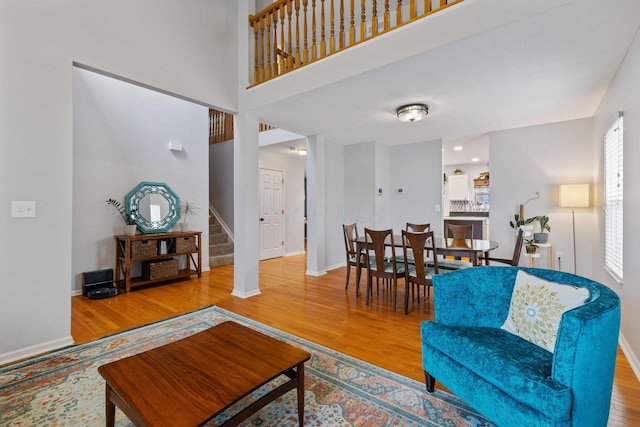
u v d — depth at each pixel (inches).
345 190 222.8
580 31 79.0
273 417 63.7
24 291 88.4
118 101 167.8
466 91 118.5
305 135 194.1
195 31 130.4
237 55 146.9
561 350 47.3
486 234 251.6
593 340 46.4
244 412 50.7
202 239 204.5
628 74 87.2
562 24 76.0
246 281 146.6
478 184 315.9
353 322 115.1
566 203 146.4
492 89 116.4
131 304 135.3
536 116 149.3
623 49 87.0
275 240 261.7
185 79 126.8
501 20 77.4
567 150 156.5
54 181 93.2
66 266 95.7
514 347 59.7
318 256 193.8
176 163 191.5
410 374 80.0
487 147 226.2
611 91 108.5
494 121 157.9
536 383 47.8
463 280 73.6
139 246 159.6
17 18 86.8
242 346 64.2
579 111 142.0
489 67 98.9
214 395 47.8
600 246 130.0
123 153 169.2
